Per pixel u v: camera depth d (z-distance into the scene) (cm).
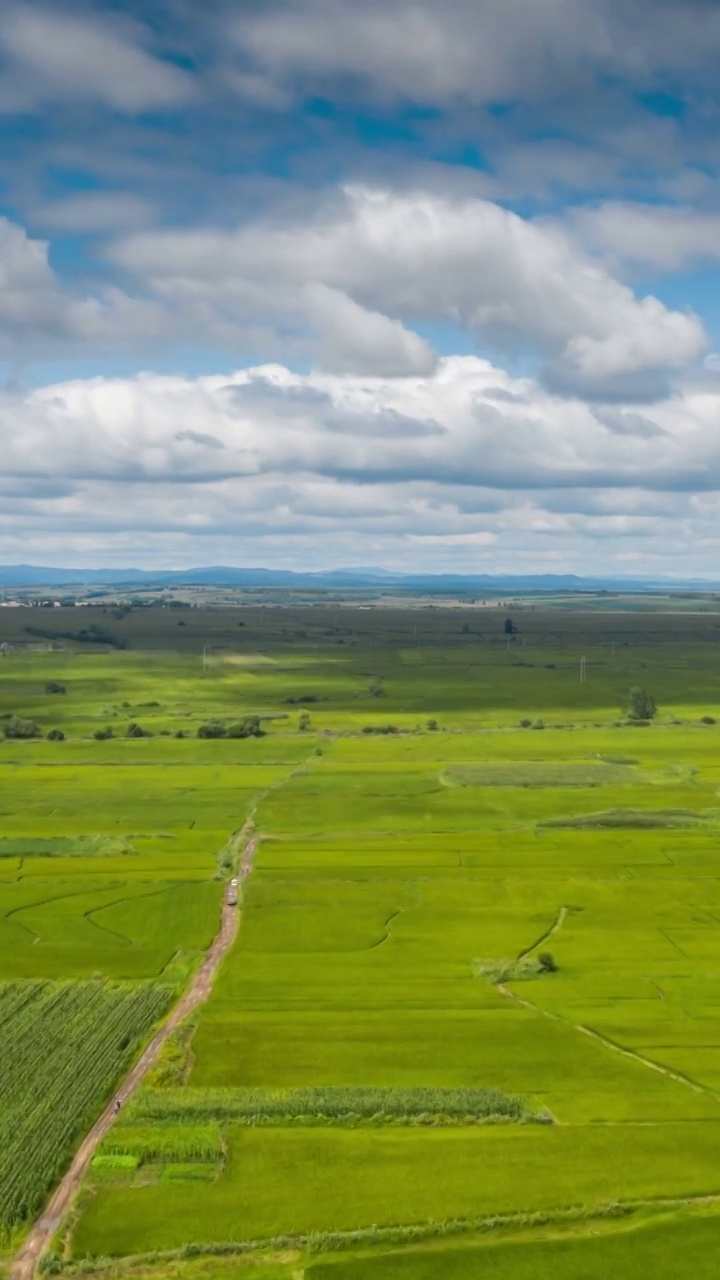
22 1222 5950
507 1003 8938
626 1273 5609
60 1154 6506
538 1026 8469
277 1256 5716
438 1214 6038
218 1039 8181
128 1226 5909
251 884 12125
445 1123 6988
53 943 10412
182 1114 7006
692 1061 7912
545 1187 6300
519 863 13000
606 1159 6581
